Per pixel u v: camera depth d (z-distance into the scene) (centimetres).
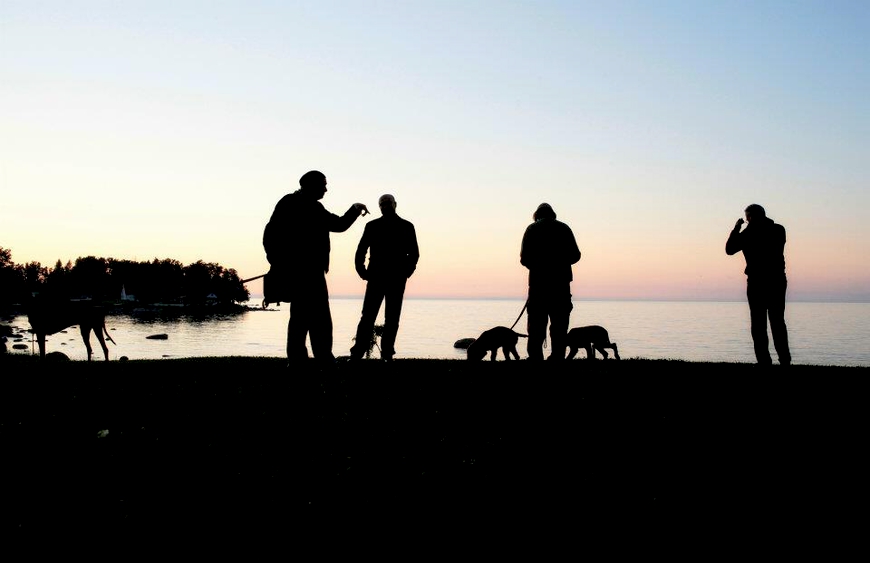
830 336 7794
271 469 583
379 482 564
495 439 662
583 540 485
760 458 620
